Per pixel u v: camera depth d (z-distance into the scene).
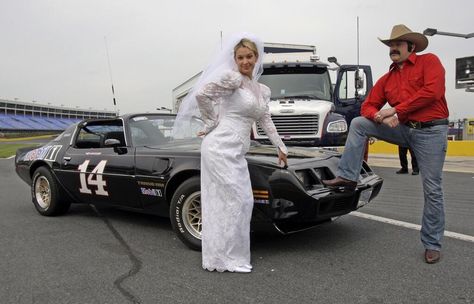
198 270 3.90
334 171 4.41
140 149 5.11
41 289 3.55
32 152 6.57
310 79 10.34
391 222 5.56
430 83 3.78
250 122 3.93
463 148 17.92
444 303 3.17
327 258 4.15
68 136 6.17
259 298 3.30
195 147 4.81
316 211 4.02
